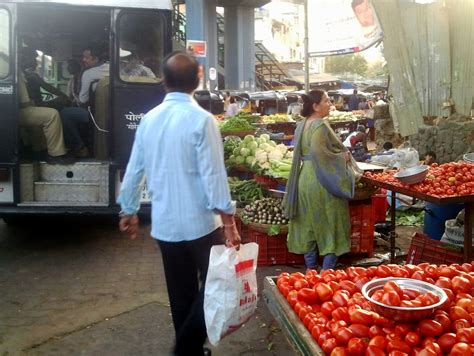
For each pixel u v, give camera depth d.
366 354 2.33
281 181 5.95
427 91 6.88
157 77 6.04
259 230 5.58
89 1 5.81
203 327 3.20
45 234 6.85
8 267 5.61
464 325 2.40
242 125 9.10
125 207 3.29
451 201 4.21
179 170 3.02
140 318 4.36
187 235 3.08
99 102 6.55
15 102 5.76
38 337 4.03
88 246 6.35
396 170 5.70
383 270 3.10
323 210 4.81
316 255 5.04
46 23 7.29
